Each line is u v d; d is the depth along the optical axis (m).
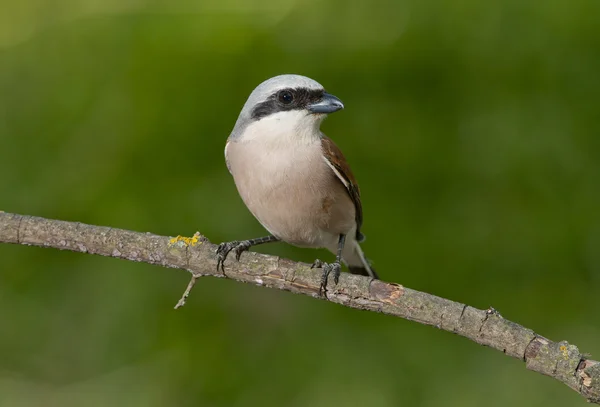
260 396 10.66
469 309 6.61
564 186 11.86
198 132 12.16
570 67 12.30
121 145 12.16
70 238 7.57
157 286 11.43
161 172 11.95
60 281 11.59
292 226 8.87
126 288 11.38
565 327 11.13
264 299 11.45
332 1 13.32
